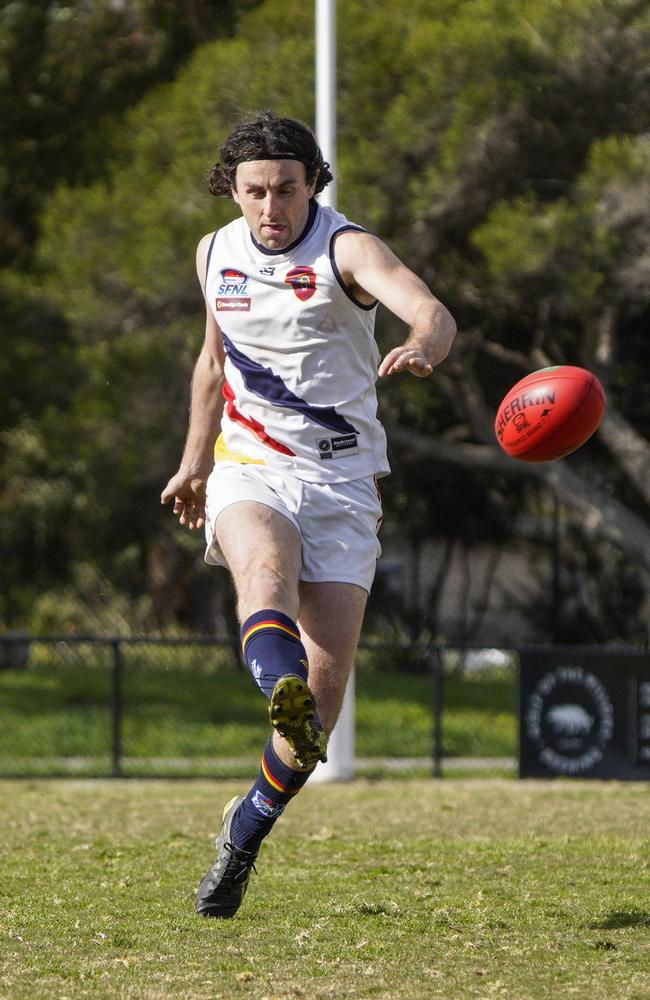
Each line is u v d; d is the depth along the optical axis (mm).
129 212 56656
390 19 55000
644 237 49656
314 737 12180
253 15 59625
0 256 73938
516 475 66875
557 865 19859
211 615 84750
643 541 57875
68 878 18828
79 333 58812
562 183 55156
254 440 14609
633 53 51656
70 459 64562
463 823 26109
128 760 47125
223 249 14578
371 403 14734
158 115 59312
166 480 59281
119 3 70000
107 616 84938
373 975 12836
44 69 70812
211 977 12742
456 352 57375
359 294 14102
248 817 14977
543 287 51000
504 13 52938
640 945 14164
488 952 13852
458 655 74125
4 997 11867
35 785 39219
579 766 38719
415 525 76000
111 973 12867
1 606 83938
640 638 75250
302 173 13891
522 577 87500
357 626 14281
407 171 53562
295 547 13992
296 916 15805
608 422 57219
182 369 54844
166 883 18344
